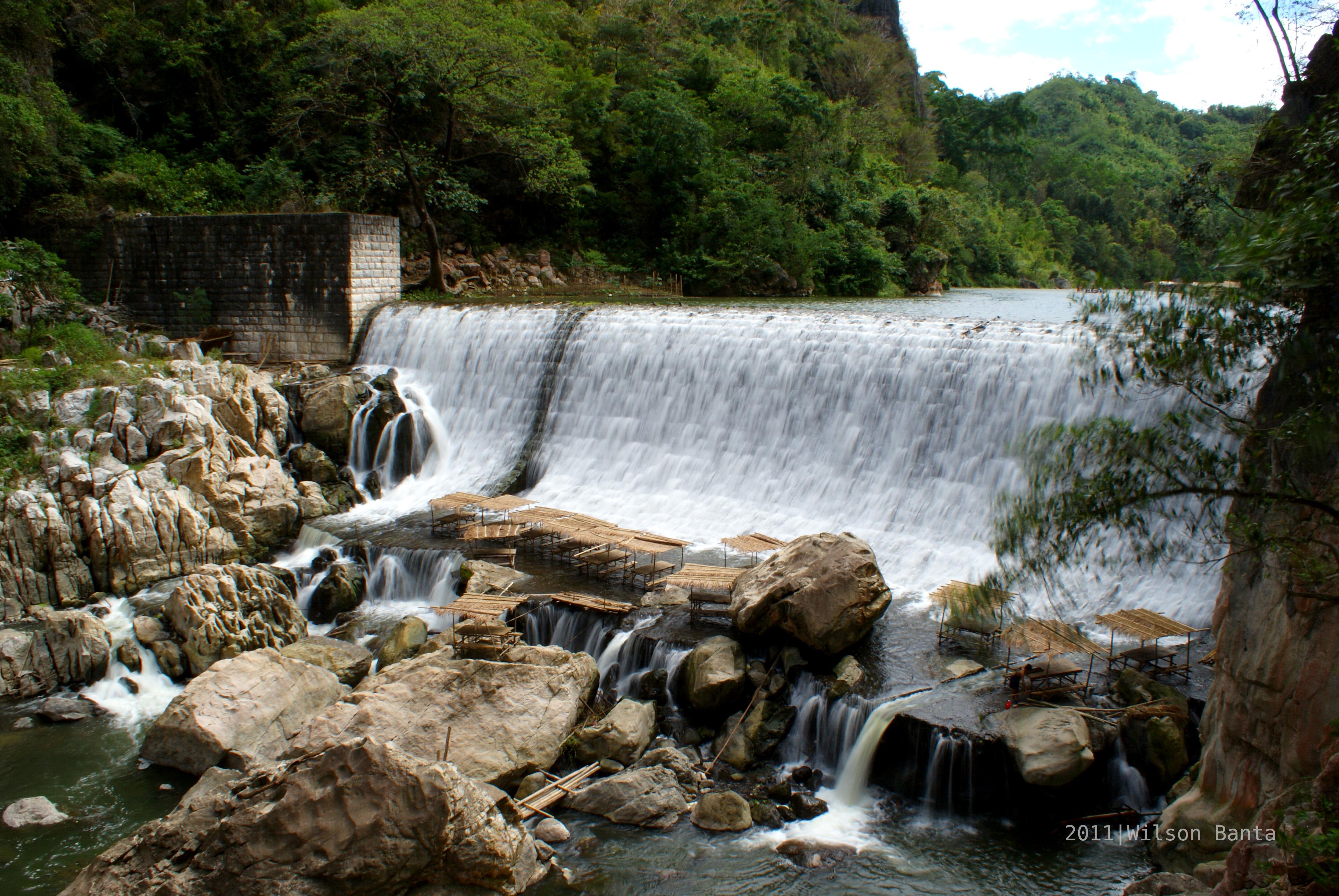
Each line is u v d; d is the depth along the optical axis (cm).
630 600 2189
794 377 2817
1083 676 1727
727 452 2889
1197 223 1425
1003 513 1342
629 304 4034
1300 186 920
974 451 2456
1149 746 1519
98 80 5291
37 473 2553
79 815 1598
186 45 5328
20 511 2375
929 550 2361
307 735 1681
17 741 1841
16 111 3850
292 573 2412
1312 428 953
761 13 8100
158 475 2594
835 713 1700
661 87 5978
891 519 2506
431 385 3481
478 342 3431
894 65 9738
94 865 1219
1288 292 945
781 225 5722
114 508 2441
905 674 1781
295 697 1866
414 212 5138
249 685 1828
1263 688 1201
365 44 4219
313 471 3008
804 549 1947
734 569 2111
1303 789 1034
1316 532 1052
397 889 1207
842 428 2706
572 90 5659
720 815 1559
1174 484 969
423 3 4516
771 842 1512
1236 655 1290
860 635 1845
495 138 4881
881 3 11012
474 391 3409
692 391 3002
